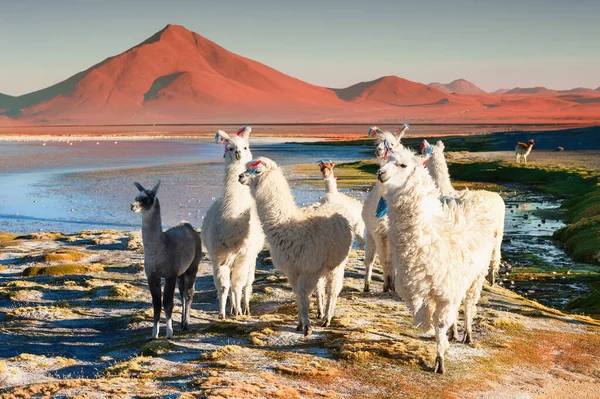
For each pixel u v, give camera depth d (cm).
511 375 902
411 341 1024
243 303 1316
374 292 1441
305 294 1053
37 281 1811
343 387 825
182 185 4659
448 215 947
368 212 1353
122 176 5375
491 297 1441
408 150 930
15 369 954
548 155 6175
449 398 802
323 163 1502
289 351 980
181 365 922
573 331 1162
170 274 1122
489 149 7925
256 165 1039
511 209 3316
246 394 761
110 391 783
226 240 1197
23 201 3934
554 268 2011
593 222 2466
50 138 15262
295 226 1032
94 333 1244
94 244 2458
